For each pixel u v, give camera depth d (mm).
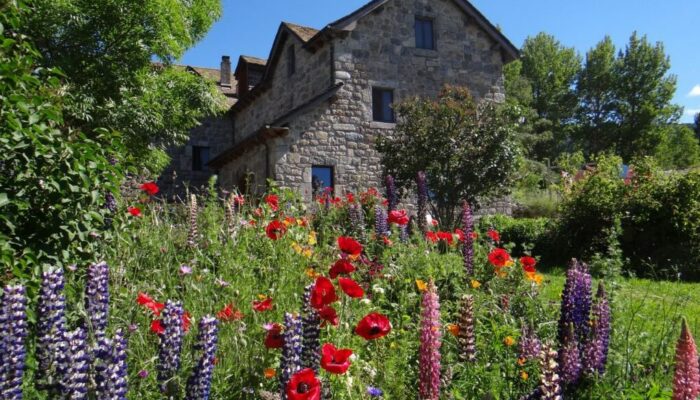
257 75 22984
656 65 46562
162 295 3666
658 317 4656
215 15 13781
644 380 2895
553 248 12266
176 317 2330
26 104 3475
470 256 4980
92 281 2467
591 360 2621
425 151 12258
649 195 11141
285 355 2293
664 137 45750
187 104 13008
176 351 2311
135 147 11852
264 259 4613
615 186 11781
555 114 47156
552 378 2186
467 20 17453
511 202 18781
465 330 2721
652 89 46688
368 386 2447
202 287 3637
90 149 3695
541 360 2242
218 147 23844
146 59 11492
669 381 2959
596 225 11609
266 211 5855
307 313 2584
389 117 16234
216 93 13891
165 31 11305
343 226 7297
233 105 22641
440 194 12125
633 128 46031
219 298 3680
